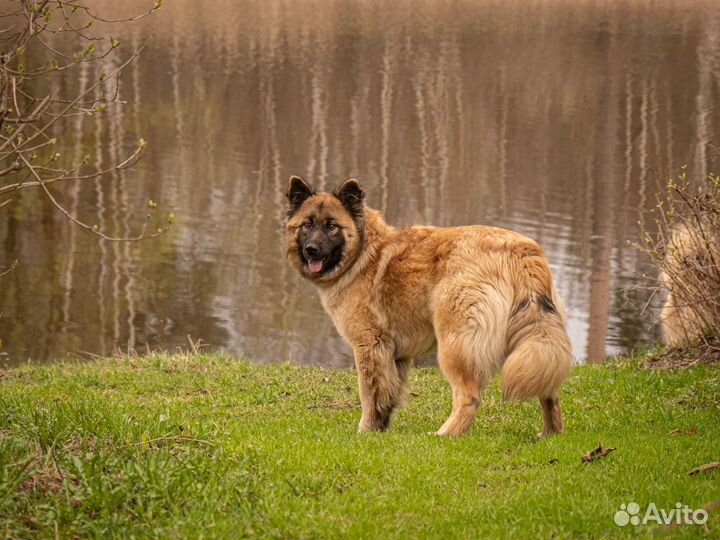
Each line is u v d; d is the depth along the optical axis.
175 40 53.56
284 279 21.19
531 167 31.55
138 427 6.74
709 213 10.47
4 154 6.01
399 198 27.97
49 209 26.36
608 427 8.16
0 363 15.95
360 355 8.45
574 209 26.12
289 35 56.12
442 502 5.93
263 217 26.05
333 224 8.43
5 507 5.19
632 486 6.18
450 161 32.66
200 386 10.38
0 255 22.28
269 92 43.31
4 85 5.85
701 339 10.99
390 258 8.33
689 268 10.73
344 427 8.48
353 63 49.16
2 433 6.34
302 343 17.33
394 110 40.56
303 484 6.09
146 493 5.55
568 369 7.43
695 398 9.05
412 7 66.25
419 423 8.95
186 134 35.91
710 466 6.42
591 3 67.62
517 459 6.91
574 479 6.35
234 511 5.57
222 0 66.88
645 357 11.28
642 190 27.77
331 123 38.44
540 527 5.46
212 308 19.20
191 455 6.25
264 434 7.54
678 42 53.50
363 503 5.80
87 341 17.20
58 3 6.21
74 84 40.12
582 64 48.09
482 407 9.41
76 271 21.33
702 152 32.16
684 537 5.29
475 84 44.41
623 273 20.47
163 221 25.45
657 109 39.22
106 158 31.78
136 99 40.88
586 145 34.34
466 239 8.02
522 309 7.61
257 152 33.75
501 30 58.03
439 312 7.91
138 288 20.28
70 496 5.46
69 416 6.79
